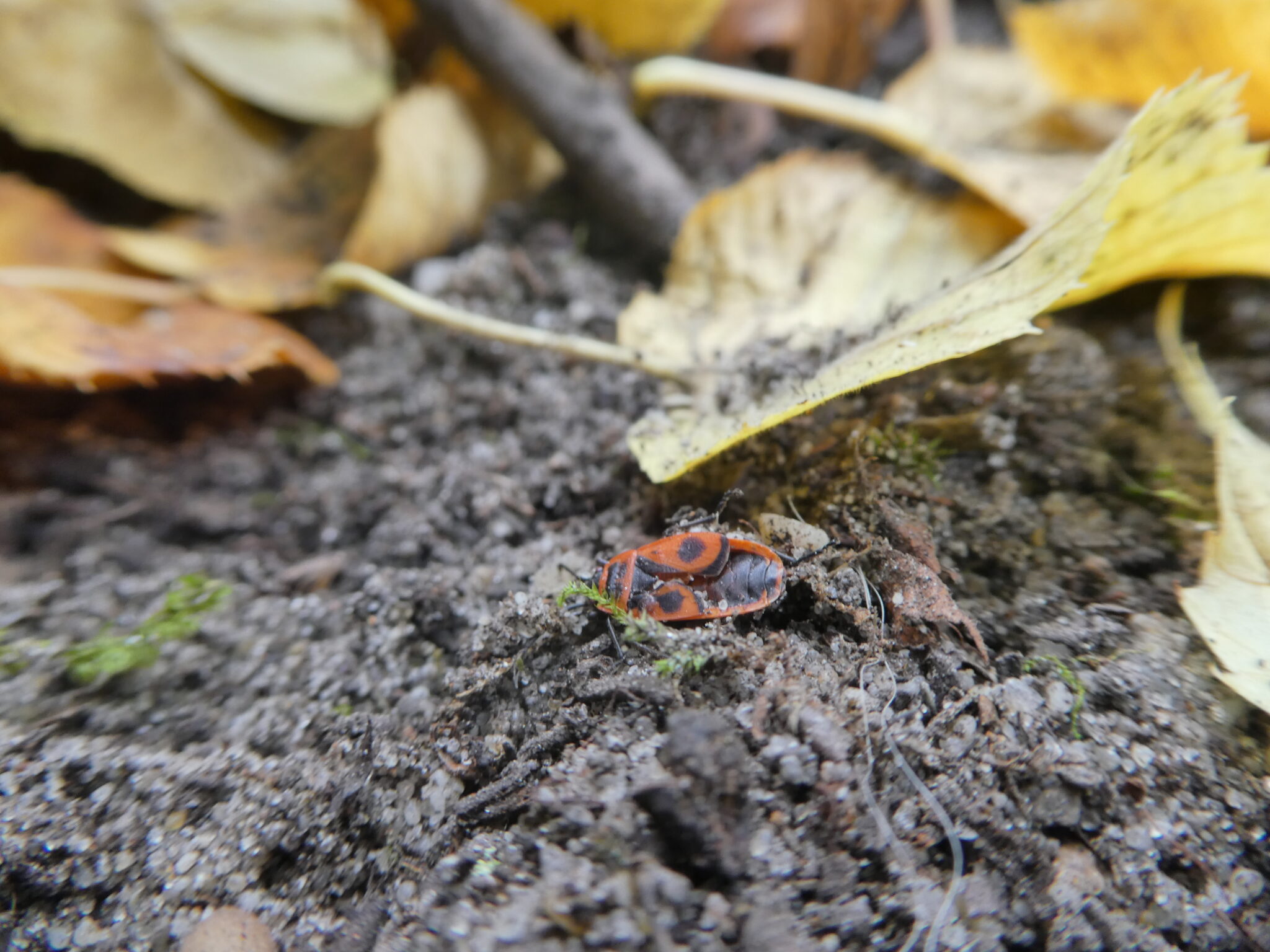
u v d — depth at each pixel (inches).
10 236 2.6
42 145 2.8
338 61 3.1
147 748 1.8
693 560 1.8
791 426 2.1
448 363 2.7
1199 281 2.5
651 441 2.0
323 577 2.2
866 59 3.3
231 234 2.9
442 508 2.3
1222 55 2.3
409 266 3.0
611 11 3.0
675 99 3.2
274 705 1.9
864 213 2.6
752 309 2.4
